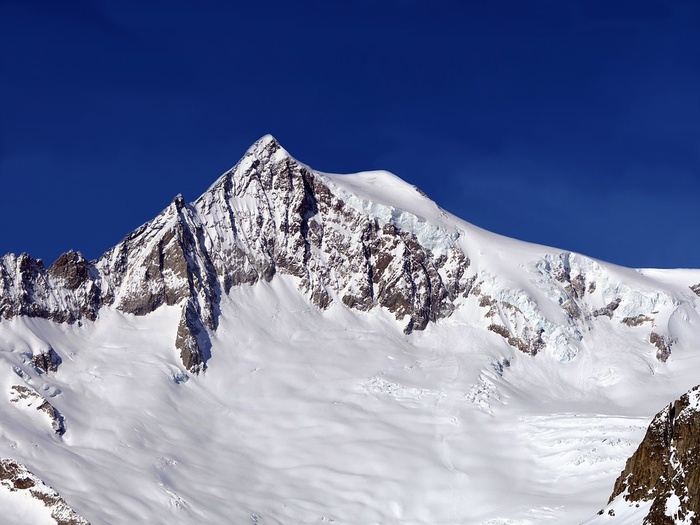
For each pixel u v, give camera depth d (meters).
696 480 181.88
